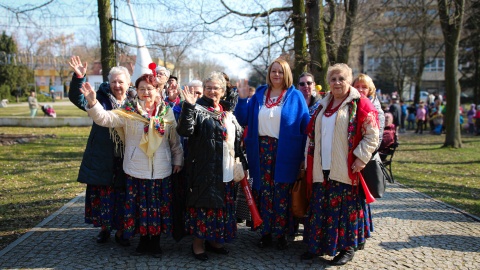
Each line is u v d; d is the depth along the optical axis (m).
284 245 4.26
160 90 4.60
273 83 4.22
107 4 8.22
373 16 14.63
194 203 3.77
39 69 61.78
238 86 4.39
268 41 8.36
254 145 4.20
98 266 3.72
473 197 6.89
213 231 3.82
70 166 9.00
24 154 10.61
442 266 3.86
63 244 4.29
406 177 8.70
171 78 4.95
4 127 18.77
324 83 8.00
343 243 3.75
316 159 3.85
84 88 3.56
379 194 3.72
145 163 3.77
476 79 29.62
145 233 3.80
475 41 25.34
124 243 4.24
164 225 3.88
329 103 3.92
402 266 3.85
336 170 3.71
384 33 25.86
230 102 4.07
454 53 13.46
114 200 4.04
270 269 3.74
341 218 3.76
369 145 3.62
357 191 3.75
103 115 3.64
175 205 4.00
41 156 10.35
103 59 8.35
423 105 20.11
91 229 4.81
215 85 3.87
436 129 19.38
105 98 4.17
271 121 4.14
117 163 4.00
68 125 19.50
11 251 4.06
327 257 4.07
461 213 5.81
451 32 13.26
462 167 10.11
